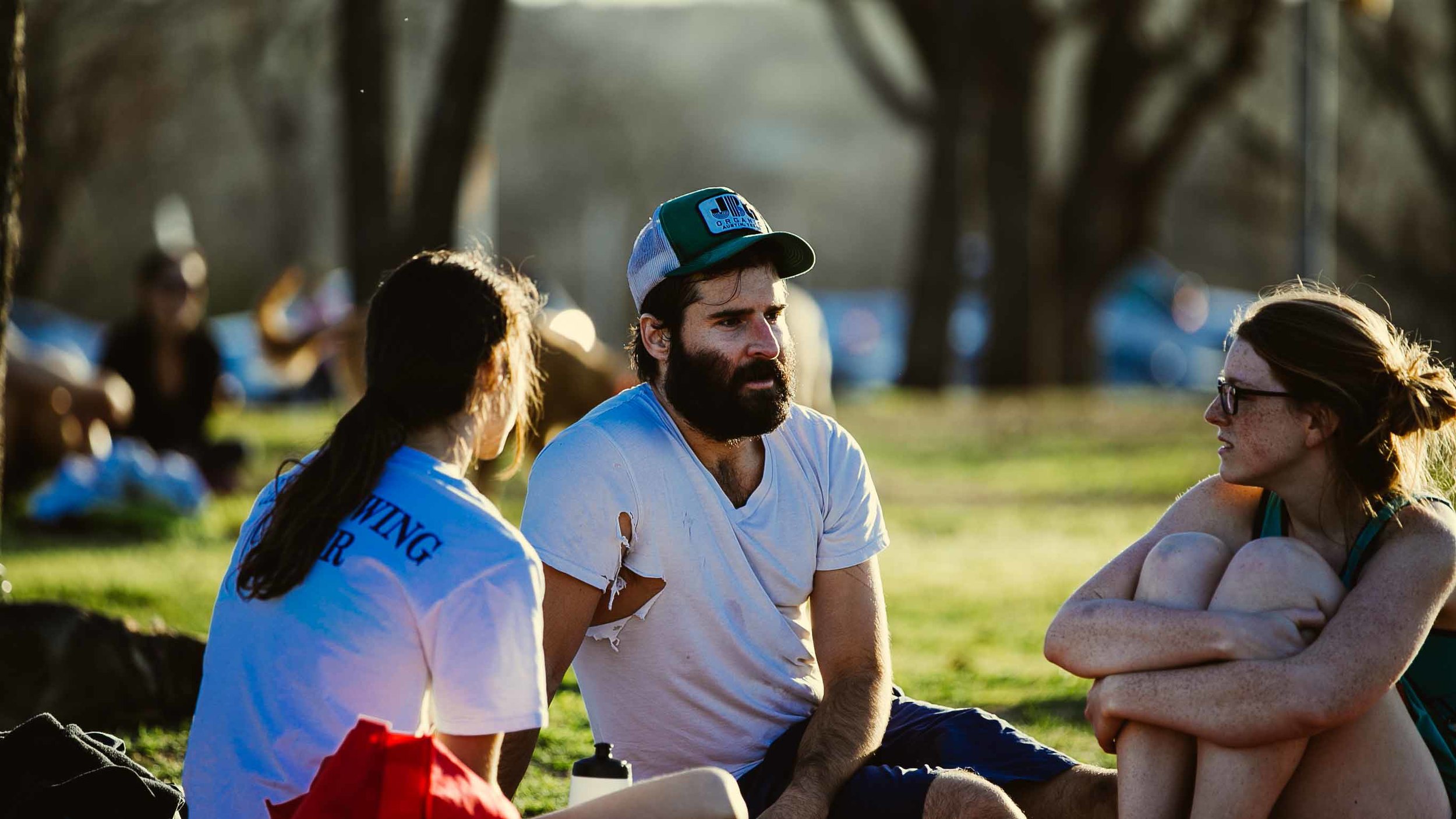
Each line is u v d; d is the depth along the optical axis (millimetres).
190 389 15883
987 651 9234
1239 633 4672
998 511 17938
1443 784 4875
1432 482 5125
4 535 13086
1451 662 4965
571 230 98438
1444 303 52094
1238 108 52375
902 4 38281
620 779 4297
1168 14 42625
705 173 104000
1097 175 40469
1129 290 54781
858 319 59125
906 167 109688
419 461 4113
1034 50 35781
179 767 6199
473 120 22359
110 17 46625
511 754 4410
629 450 4879
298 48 48719
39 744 4367
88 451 15359
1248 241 68500
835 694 4988
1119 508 18188
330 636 3902
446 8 36406
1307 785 4746
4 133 7016
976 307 51031
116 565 11266
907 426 28109
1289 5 41062
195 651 7004
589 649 5078
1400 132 53719
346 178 22766
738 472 5078
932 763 5113
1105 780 4965
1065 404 33344
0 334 7293
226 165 67250
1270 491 5289
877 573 5238
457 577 3910
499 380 4316
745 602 4973
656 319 4984
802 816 4586
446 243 22375
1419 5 48062
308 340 15234
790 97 112312
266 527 4129
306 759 3896
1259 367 4988
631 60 106125
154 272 15586
